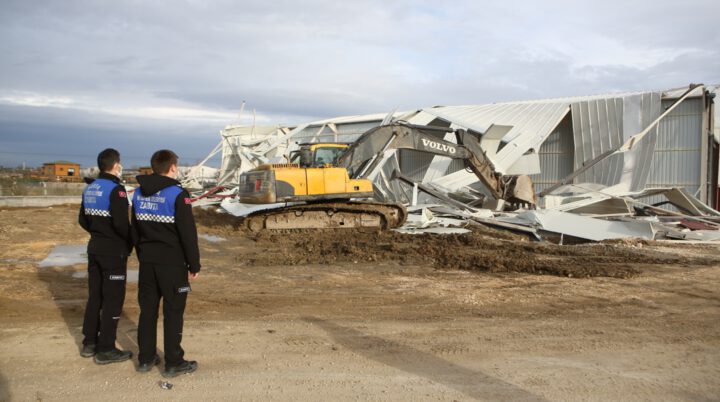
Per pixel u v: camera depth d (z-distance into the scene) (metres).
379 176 25.73
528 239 15.40
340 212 15.59
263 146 34.62
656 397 4.18
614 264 10.62
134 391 4.18
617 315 6.74
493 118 29.45
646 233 15.12
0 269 9.24
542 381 4.47
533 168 25.17
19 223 15.69
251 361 4.87
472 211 19.30
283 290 8.12
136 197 4.50
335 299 7.54
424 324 6.23
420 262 10.54
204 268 9.87
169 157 4.58
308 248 12.04
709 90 26.39
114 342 4.85
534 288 8.31
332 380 4.44
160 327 5.95
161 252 4.45
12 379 4.38
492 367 4.80
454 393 4.20
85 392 4.15
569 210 21.33
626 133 26.62
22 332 5.67
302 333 5.79
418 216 17.28
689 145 26.78
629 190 24.94
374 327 6.08
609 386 4.39
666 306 7.24
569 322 6.38
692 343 5.60
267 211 15.34
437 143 17.92
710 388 4.38
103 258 4.80
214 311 6.79
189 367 4.56
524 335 5.81
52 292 7.69
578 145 27.88
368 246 12.29
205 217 20.09
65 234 14.04
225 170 38.00
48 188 34.38
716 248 13.23
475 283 8.66
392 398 4.09
